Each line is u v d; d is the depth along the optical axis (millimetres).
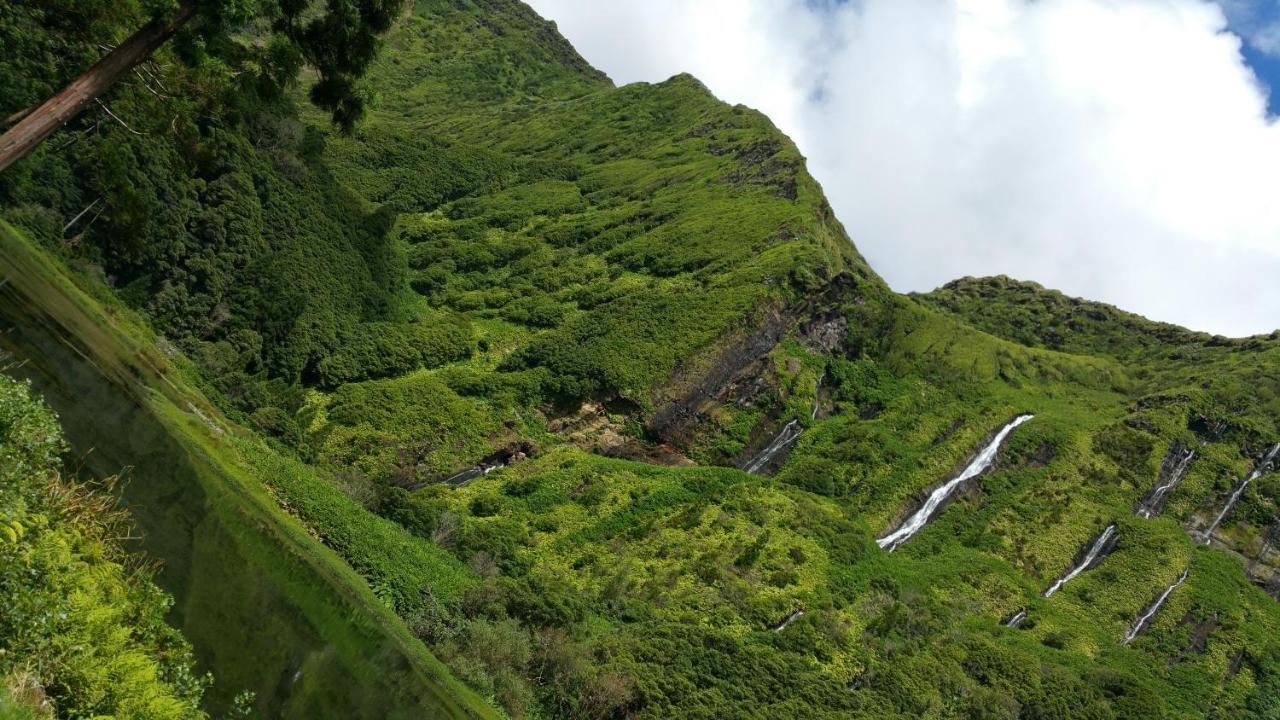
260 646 28219
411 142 181000
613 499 94875
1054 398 153375
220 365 86375
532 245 155500
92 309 52188
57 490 20672
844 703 65438
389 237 139375
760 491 99000
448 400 106500
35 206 65062
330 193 128250
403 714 35031
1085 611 104562
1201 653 100312
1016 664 78500
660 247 150125
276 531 39438
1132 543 115688
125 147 77438
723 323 124938
